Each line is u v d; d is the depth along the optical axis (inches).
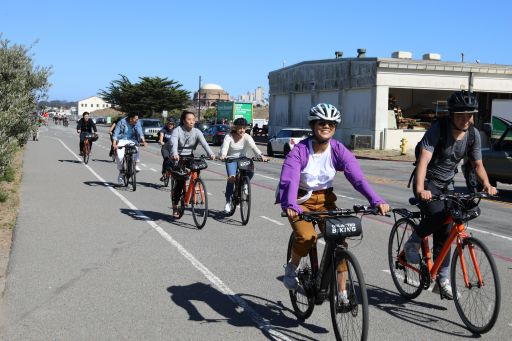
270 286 242.5
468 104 198.4
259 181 692.7
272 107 2001.7
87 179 634.8
